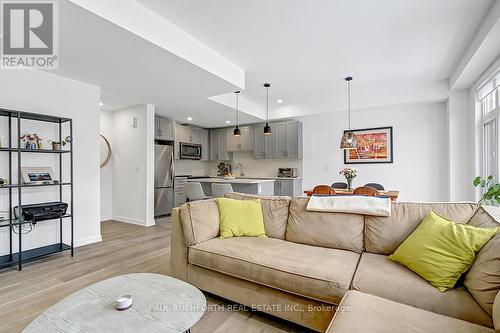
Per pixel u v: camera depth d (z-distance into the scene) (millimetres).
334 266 1682
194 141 6824
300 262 1750
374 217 2066
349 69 3740
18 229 2900
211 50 3066
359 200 2170
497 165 3209
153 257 3076
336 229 2121
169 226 4664
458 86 3875
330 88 4637
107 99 4352
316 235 2178
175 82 3418
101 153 5035
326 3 2217
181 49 2639
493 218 1594
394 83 4371
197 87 3650
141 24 2230
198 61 2865
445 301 1306
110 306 1287
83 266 2793
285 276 1663
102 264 2850
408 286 1416
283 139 6027
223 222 2447
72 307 1273
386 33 2730
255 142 6465
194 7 2260
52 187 3242
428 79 4176
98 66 2904
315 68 3689
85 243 3555
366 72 3857
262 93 4977
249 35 2754
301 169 6039
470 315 1227
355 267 1718
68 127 3359
